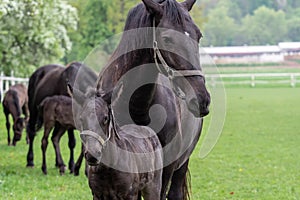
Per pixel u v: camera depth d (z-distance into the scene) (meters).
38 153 18.00
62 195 11.59
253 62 84.56
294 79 58.78
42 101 14.63
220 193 12.32
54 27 26.52
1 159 16.55
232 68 80.25
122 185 6.68
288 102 39.28
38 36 25.70
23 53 27.84
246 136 23.45
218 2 110.56
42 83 15.34
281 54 88.62
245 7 119.44
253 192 12.49
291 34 107.62
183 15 6.57
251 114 31.95
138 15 6.84
